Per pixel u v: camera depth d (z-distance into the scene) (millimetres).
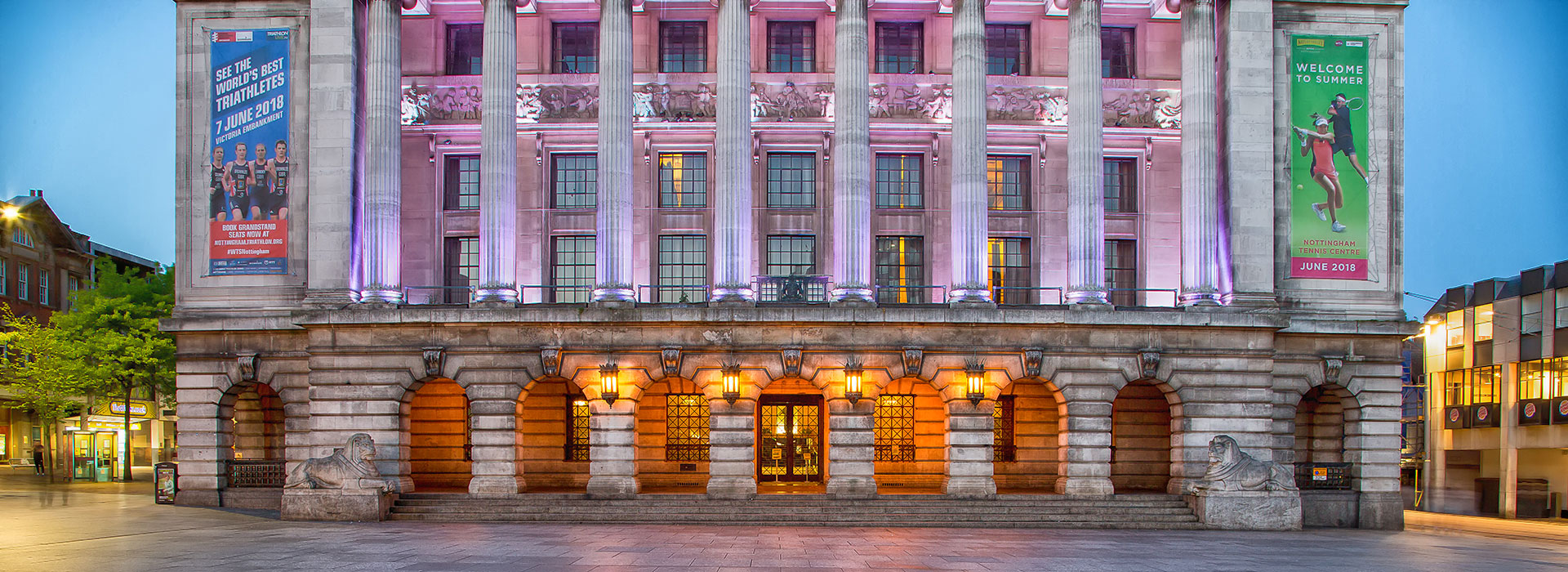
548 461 37000
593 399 32781
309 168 34719
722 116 33812
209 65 35531
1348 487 35062
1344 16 35844
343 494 30938
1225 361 33281
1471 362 55125
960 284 33531
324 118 34562
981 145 33875
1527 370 50781
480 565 20375
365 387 32938
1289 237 35125
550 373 32750
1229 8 35312
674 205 37250
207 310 34969
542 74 37000
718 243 33625
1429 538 30891
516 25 35625
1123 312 33000
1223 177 35406
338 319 32750
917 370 32656
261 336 34750
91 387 47125
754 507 31250
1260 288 34375
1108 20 37906
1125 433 37562
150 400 62469
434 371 32688
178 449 34938
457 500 32062
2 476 50531
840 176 33719
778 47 38000
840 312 32531
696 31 37906
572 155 37531
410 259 37031
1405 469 64250
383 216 33938
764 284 35281
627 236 33781
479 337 32969
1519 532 38406
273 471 34969
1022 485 37125
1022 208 37656
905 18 38000
